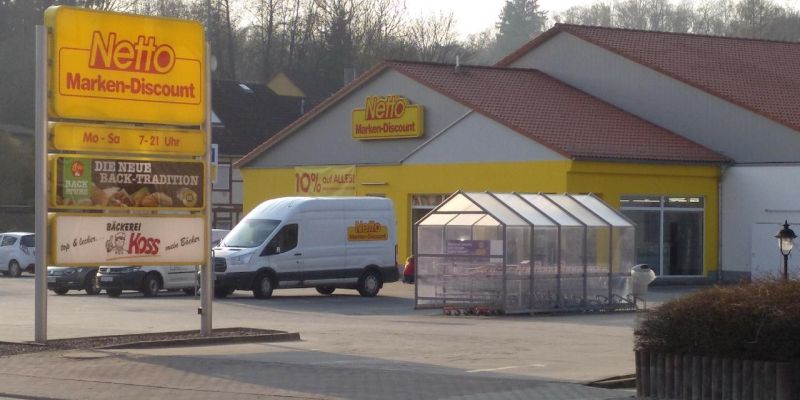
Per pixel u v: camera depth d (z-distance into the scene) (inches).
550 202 1222.9
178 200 826.8
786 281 563.8
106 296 1493.6
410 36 3535.9
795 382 521.0
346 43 3491.6
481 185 1659.7
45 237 780.6
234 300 1392.7
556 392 575.8
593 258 1213.1
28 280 1963.6
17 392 585.3
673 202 1641.2
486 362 717.3
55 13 773.9
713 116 1704.0
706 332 541.0
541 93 1829.5
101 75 793.6
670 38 1975.9
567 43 1926.7
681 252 1651.1
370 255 1482.5
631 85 1820.9
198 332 873.5
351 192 1889.8
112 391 585.6
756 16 4079.7
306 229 1441.9
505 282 1149.7
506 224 1152.2
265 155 2081.7
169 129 825.5
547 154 1567.4
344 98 1940.2
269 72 3550.7
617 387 601.6
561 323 1061.1
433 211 1213.7
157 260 818.2
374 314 1193.4
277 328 984.3
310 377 632.4
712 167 1667.1
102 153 798.5
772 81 1814.7
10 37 3085.6
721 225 1674.5
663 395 555.2
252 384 605.9
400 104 1831.9
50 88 776.9
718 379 537.3
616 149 1601.9
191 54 832.3
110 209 799.1
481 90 1795.0
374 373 649.6
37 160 775.1
